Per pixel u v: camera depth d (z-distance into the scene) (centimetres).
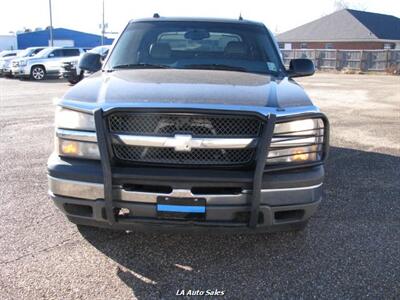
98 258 328
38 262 319
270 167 295
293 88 350
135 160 290
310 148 307
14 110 1085
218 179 282
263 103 300
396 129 879
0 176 523
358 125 922
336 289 294
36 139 736
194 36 452
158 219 292
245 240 362
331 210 434
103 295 282
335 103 1312
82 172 292
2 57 2716
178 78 356
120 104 289
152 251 340
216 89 320
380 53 3111
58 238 357
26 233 365
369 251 349
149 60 428
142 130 288
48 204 432
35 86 1844
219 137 283
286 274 312
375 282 303
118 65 423
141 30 462
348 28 4934
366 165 603
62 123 307
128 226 302
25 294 279
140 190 287
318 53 3416
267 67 428
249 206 289
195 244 353
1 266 312
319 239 368
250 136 287
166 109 281
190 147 282
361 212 430
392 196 479
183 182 282
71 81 1962
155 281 300
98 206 293
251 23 484
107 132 285
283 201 296
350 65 3272
